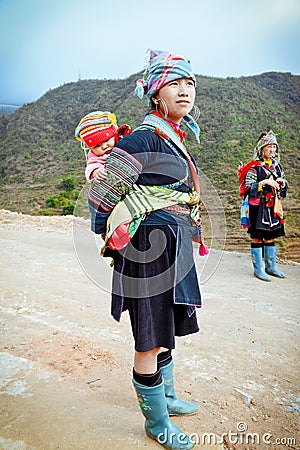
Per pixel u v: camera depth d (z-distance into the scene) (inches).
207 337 153.9
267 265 255.4
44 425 93.7
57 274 224.4
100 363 127.0
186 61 87.7
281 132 1863.9
